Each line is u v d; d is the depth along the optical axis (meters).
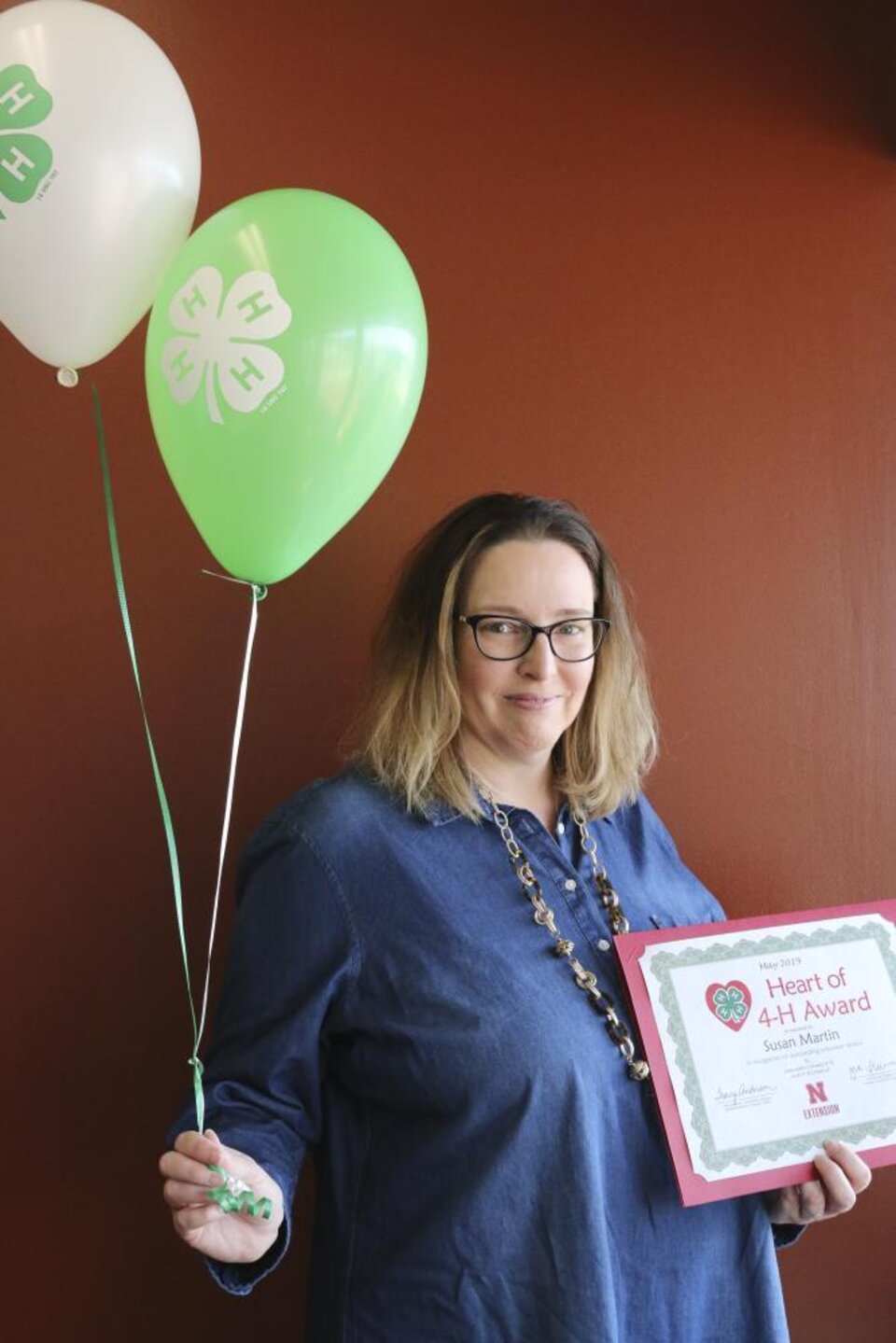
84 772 1.65
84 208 1.15
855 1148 1.35
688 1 1.88
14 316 1.22
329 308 1.17
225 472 1.20
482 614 1.37
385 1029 1.29
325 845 1.33
